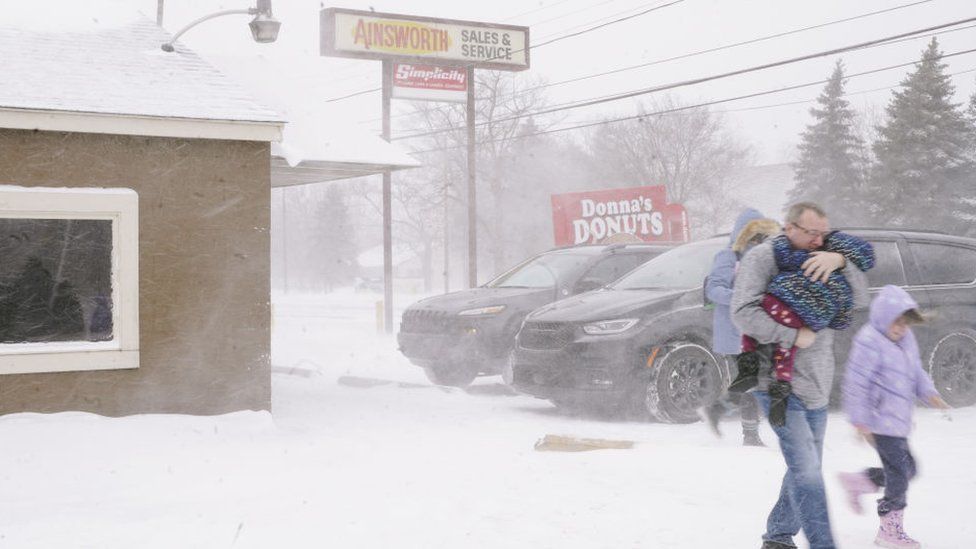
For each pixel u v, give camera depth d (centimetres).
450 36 2645
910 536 526
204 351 880
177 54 965
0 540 546
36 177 823
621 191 2441
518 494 635
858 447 789
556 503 609
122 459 754
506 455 773
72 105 815
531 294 1239
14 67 859
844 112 5325
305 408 1087
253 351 898
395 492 649
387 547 525
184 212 873
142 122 846
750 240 758
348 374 1480
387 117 2625
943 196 4578
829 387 473
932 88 4616
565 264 1276
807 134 5384
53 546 534
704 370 976
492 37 2681
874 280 1024
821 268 459
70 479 698
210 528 567
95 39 955
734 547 510
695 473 675
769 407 470
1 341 815
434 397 1203
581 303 1037
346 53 2542
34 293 827
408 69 2645
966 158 4631
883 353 510
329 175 1248
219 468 734
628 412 1004
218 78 934
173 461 754
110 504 633
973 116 4684
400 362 1661
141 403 855
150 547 530
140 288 856
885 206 4631
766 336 464
